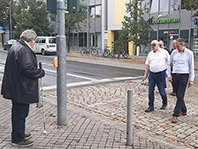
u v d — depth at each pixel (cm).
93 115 630
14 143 442
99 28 3206
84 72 1471
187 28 2311
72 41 3612
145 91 937
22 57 414
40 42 2906
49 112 638
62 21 518
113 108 706
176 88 602
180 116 635
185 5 1659
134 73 1462
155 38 2577
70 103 757
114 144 455
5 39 4588
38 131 508
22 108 434
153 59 666
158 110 684
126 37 2336
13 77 421
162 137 509
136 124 576
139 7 2288
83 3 546
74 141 465
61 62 527
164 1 2495
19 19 3462
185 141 494
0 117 591
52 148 436
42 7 3422
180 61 589
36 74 421
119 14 2952
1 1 4344
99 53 2892
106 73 1446
